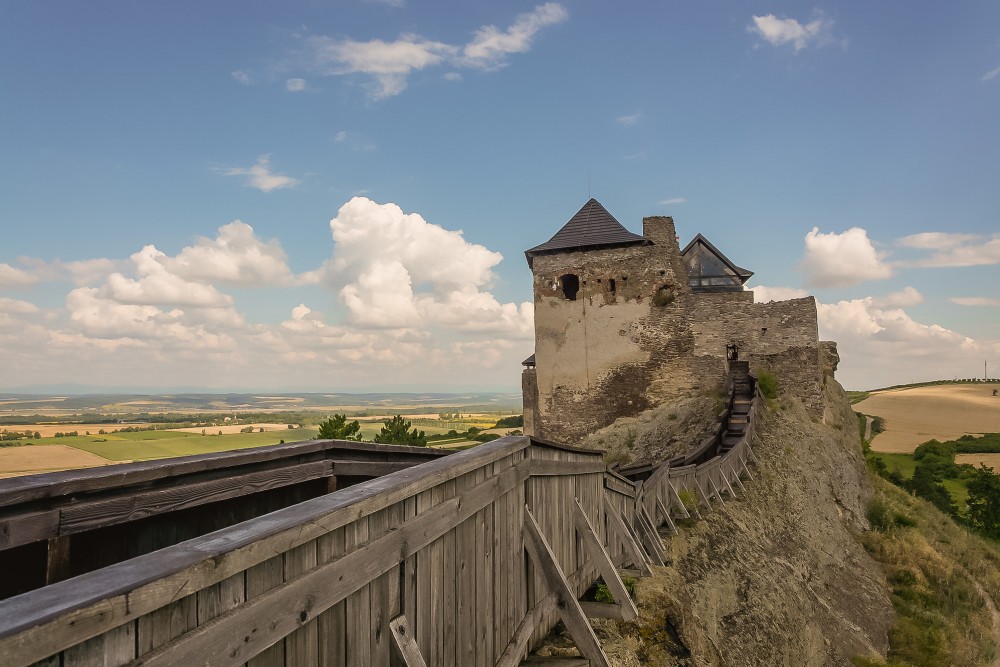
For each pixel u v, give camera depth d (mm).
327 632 2664
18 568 3123
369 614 2992
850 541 19656
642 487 10773
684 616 8023
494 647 4676
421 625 3518
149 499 3658
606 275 25859
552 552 5738
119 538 3643
